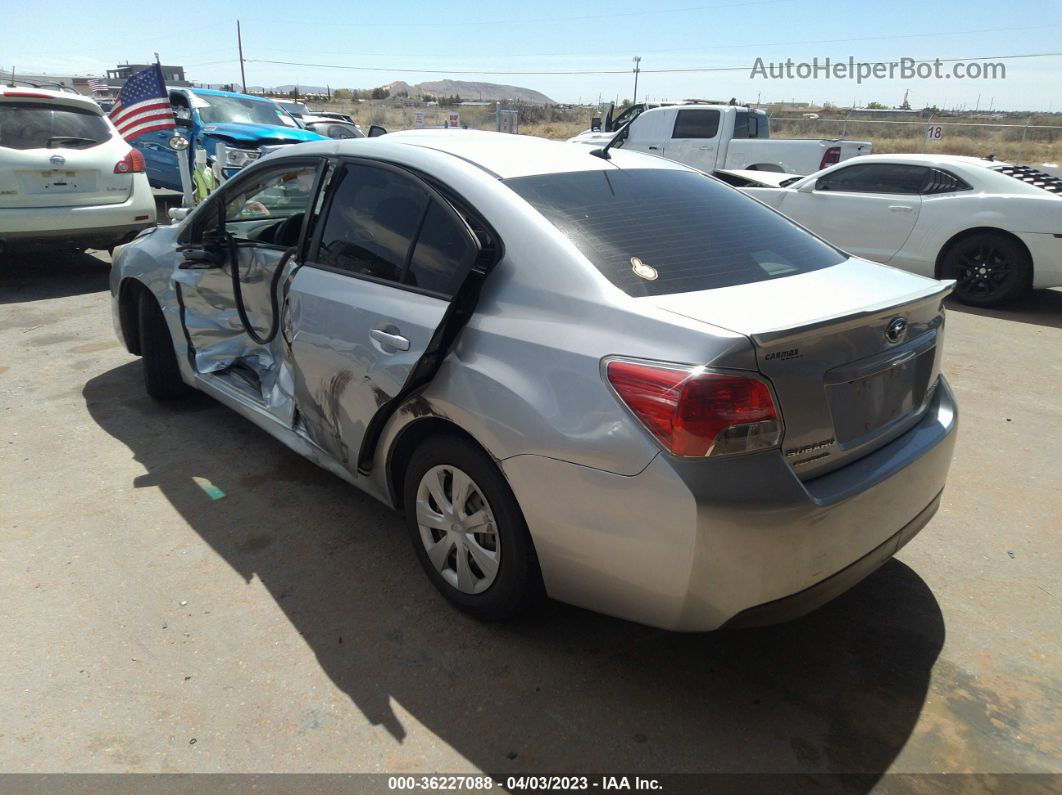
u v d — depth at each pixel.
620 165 3.15
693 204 3.00
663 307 2.26
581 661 2.62
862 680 2.56
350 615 2.84
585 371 2.23
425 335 2.63
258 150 11.29
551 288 2.43
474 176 2.76
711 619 2.19
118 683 2.48
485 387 2.43
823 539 2.21
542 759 2.23
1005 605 2.96
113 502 3.59
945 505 3.73
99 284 7.80
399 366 2.68
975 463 4.18
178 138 10.17
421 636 2.73
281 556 3.20
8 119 7.08
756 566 2.12
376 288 2.92
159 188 12.95
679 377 2.06
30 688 2.46
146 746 2.25
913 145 27.66
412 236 2.86
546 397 2.29
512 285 2.52
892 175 8.20
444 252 2.74
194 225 4.12
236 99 13.18
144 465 3.95
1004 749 2.29
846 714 2.41
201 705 2.40
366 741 2.28
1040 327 6.95
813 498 2.16
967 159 7.95
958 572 3.18
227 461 4.02
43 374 5.21
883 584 3.09
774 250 2.83
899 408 2.55
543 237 2.51
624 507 2.15
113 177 7.58
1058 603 2.98
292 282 3.28
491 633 2.75
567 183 2.85
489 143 3.15
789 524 2.11
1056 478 4.01
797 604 2.25
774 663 2.64
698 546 2.07
